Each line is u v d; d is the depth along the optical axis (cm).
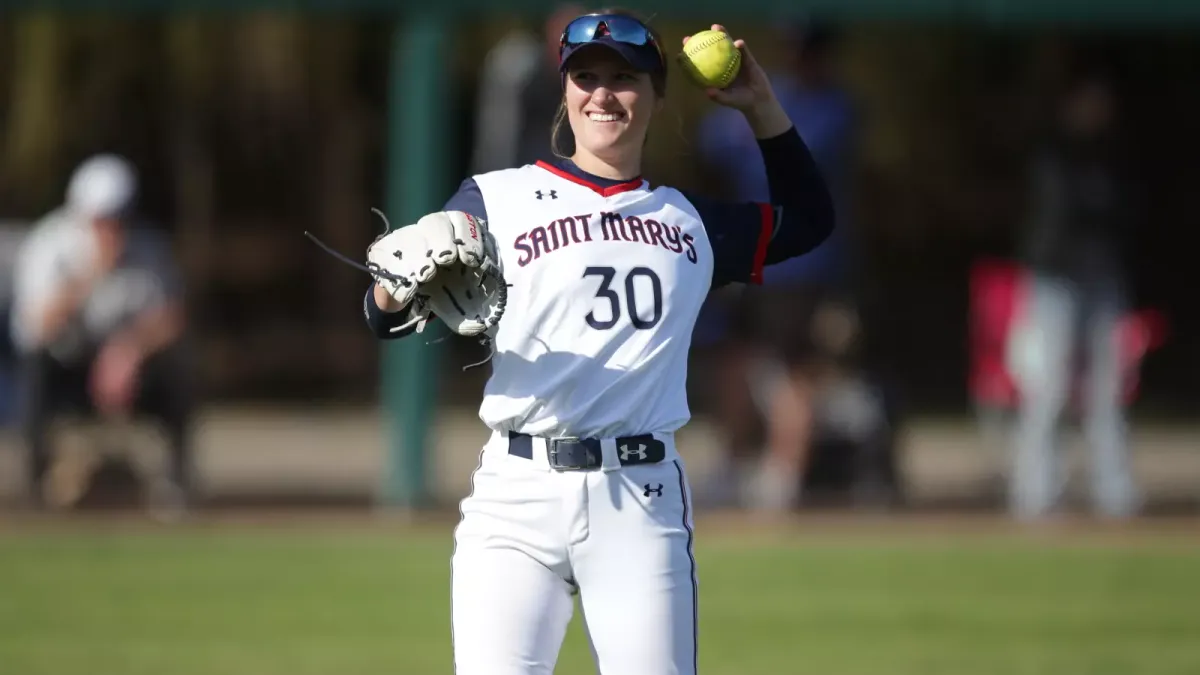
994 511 3900
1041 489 3784
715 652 2480
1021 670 2358
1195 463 4988
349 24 6369
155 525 3559
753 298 3772
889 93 6925
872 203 7194
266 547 3350
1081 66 6900
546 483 1391
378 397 6975
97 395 3466
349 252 6975
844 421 3828
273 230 6975
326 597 2866
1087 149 3625
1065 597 2928
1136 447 5525
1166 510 3938
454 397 6781
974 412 6800
